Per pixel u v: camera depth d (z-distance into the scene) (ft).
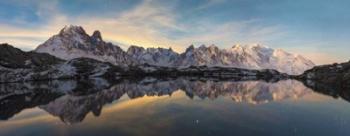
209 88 499.92
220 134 151.74
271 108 241.76
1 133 158.51
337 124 174.70
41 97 333.21
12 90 421.18
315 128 164.55
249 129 161.89
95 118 196.75
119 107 251.19
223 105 261.85
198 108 242.58
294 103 275.59
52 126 172.96
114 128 165.68
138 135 150.10
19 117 204.64
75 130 162.50
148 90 450.30
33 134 155.53
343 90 446.60
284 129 162.20
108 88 482.28
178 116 203.31
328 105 259.19
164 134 152.05
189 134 151.53
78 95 358.23
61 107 254.06
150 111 226.79
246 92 417.28
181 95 363.35
